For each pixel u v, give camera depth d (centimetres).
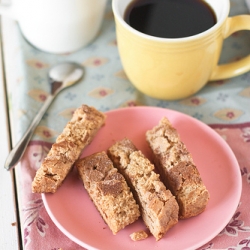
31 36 51
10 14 50
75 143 42
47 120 48
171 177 41
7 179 45
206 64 45
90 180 41
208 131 45
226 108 48
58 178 41
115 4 45
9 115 49
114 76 51
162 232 39
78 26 50
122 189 40
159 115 46
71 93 50
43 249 40
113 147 43
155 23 45
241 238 40
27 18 49
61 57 52
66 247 40
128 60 46
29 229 41
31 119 47
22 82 50
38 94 49
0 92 50
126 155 42
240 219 41
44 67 52
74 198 42
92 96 50
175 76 45
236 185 42
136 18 46
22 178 44
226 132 47
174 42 42
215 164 44
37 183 41
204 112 48
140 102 49
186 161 41
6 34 55
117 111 46
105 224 41
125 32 43
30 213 42
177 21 45
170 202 39
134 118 46
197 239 39
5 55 53
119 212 40
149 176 41
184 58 43
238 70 48
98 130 46
